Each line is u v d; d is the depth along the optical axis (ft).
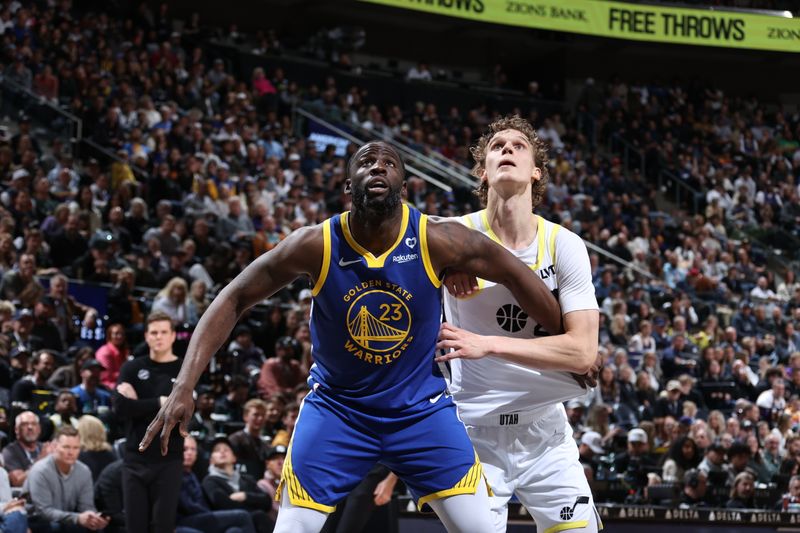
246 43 69.10
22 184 34.96
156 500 18.24
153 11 68.39
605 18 72.23
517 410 11.89
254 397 29.40
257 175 47.50
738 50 81.20
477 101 72.59
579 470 12.25
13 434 23.16
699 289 51.34
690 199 66.13
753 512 17.30
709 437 33.19
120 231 35.17
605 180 64.08
